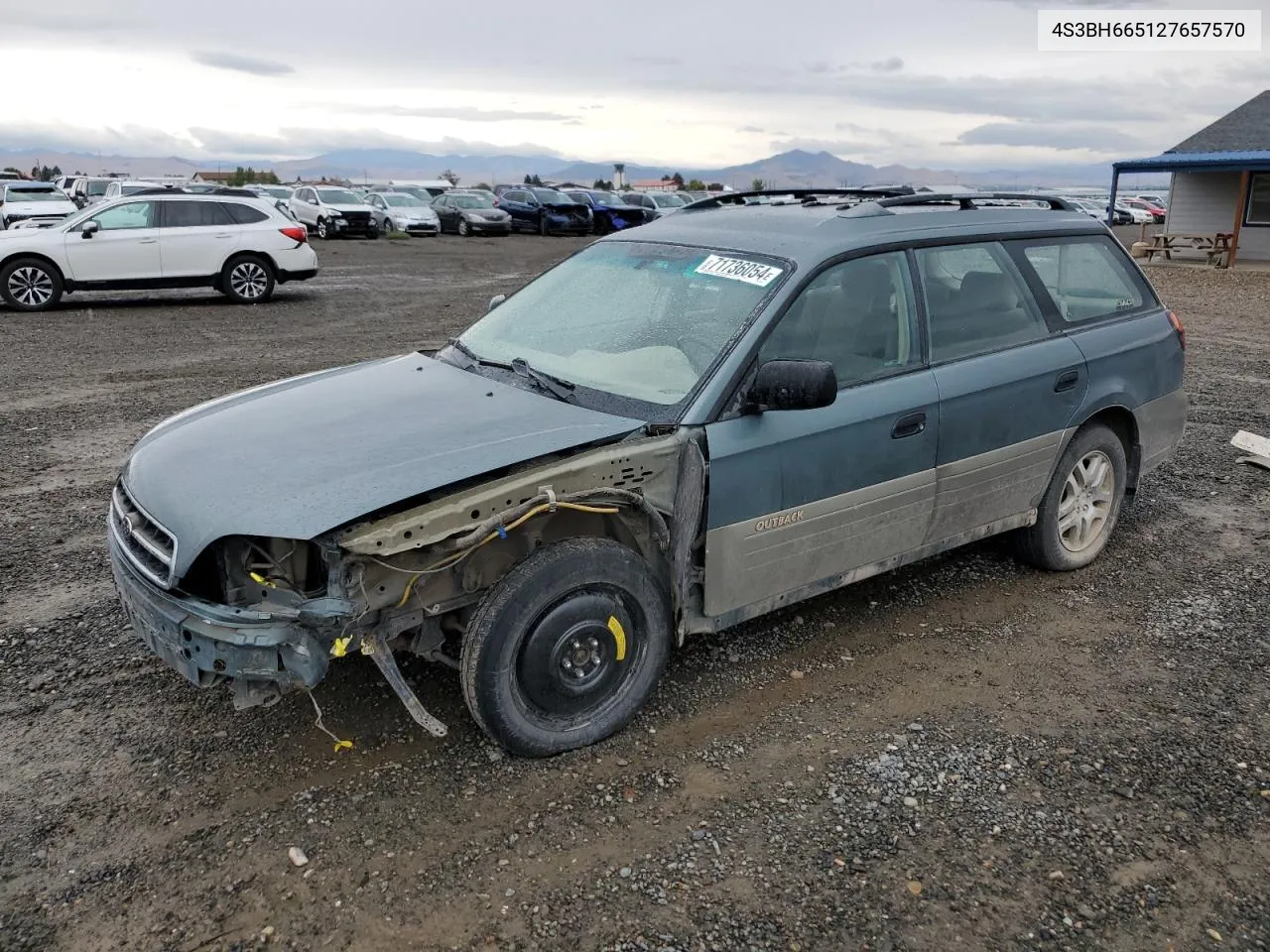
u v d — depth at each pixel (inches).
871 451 151.2
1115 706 147.1
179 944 101.3
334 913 105.4
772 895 108.4
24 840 116.3
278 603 118.3
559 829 119.0
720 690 151.4
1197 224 978.1
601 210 1344.7
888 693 151.0
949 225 171.2
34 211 1067.9
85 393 346.9
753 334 141.3
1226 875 112.2
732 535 139.1
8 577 188.5
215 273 587.8
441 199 1406.3
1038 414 175.3
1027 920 105.2
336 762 131.6
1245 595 185.0
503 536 119.3
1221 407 337.7
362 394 151.3
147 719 141.9
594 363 151.3
